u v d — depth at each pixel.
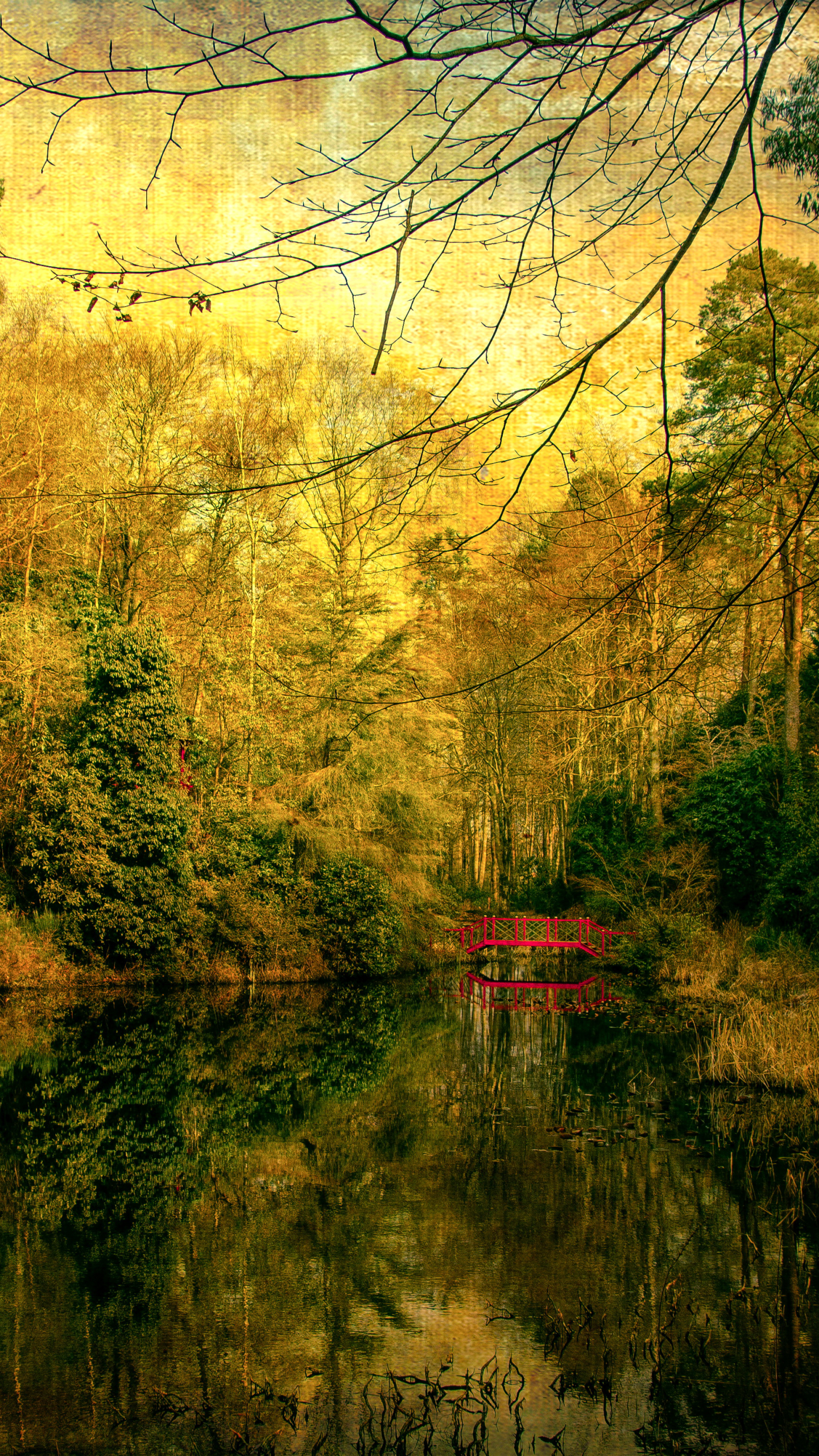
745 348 9.98
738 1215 7.51
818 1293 6.20
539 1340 5.62
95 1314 5.96
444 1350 5.51
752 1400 4.95
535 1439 4.62
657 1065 13.30
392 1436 4.63
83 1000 18.77
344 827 23.78
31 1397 5.02
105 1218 7.64
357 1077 12.95
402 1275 6.51
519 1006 19.84
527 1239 7.10
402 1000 20.56
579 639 22.20
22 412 22.34
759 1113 10.60
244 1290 6.30
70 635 22.86
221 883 21.52
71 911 20.16
